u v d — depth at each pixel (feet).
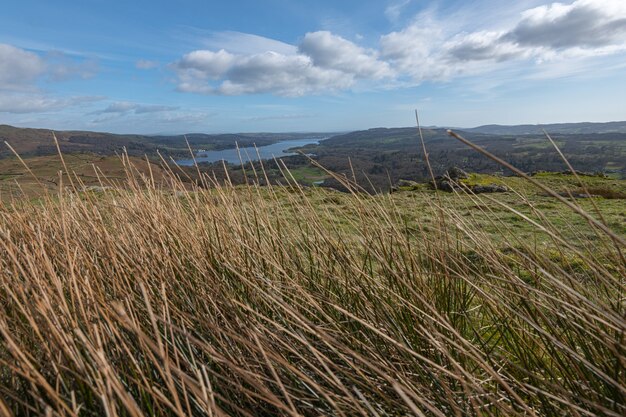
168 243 6.20
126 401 2.46
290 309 3.85
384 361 4.27
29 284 3.72
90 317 3.81
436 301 5.52
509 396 4.01
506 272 4.22
